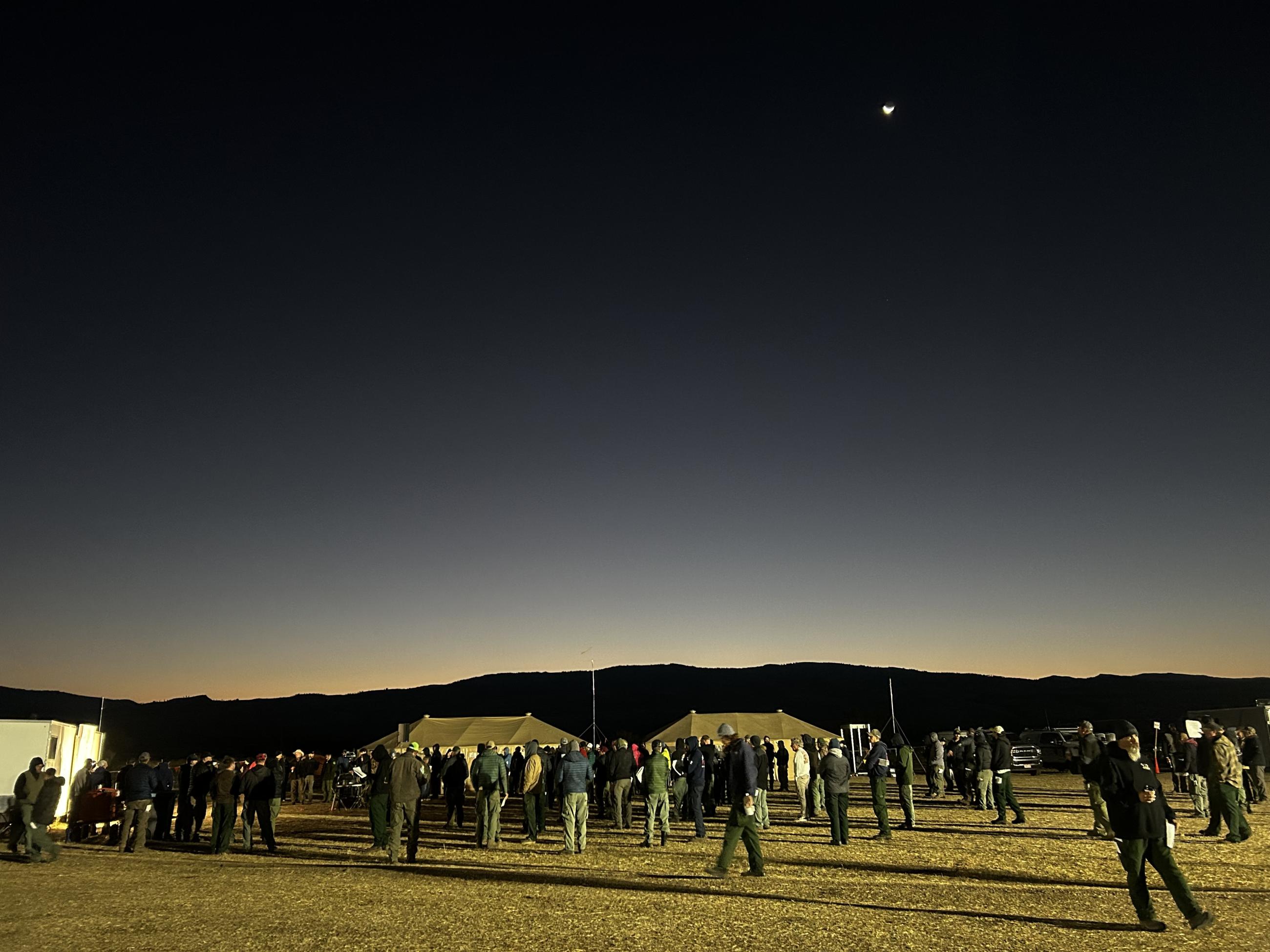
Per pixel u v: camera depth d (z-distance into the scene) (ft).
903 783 57.47
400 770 46.70
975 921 29.50
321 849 52.60
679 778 65.51
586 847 51.16
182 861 47.67
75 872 42.45
